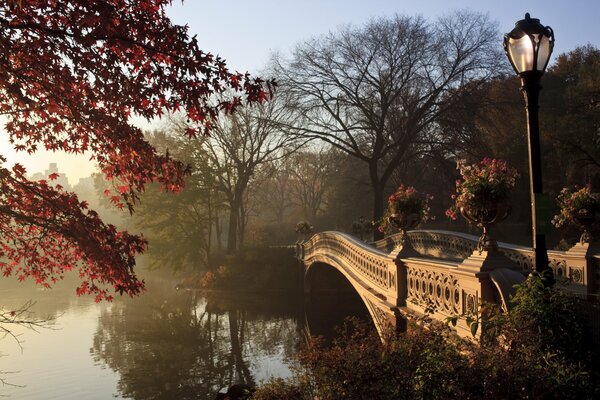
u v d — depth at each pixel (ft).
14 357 74.28
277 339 87.81
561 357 17.52
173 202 154.40
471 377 16.28
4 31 20.53
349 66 120.88
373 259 49.29
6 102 23.17
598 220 34.78
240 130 155.63
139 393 58.90
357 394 18.37
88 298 135.23
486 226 24.14
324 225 228.84
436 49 114.62
